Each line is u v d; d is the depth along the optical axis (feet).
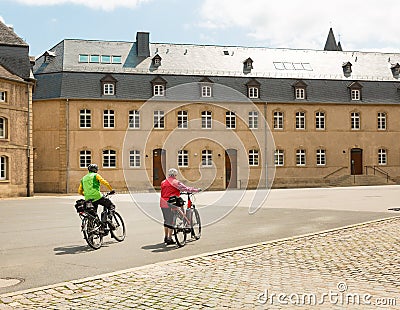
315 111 163.94
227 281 27.40
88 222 39.47
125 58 154.40
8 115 114.21
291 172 160.76
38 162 145.07
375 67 176.45
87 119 145.28
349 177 163.32
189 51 163.43
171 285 26.68
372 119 168.25
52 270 31.83
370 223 53.01
